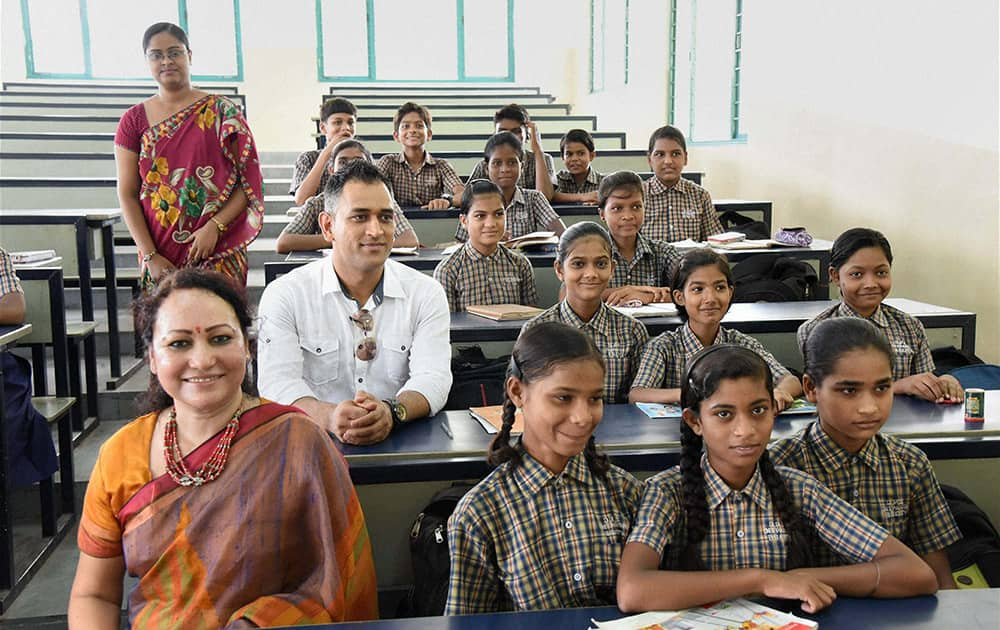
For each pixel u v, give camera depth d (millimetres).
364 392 1794
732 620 1157
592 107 9062
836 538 1363
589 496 1428
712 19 6344
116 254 4824
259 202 3057
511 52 9766
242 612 1234
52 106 7152
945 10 3777
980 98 3586
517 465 1435
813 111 4941
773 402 1423
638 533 1351
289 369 1921
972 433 1805
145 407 1395
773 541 1384
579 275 2365
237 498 1294
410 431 1831
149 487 1298
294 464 1313
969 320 2793
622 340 2430
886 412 1586
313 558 1347
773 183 5445
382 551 1978
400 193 4910
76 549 2660
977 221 3623
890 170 4230
